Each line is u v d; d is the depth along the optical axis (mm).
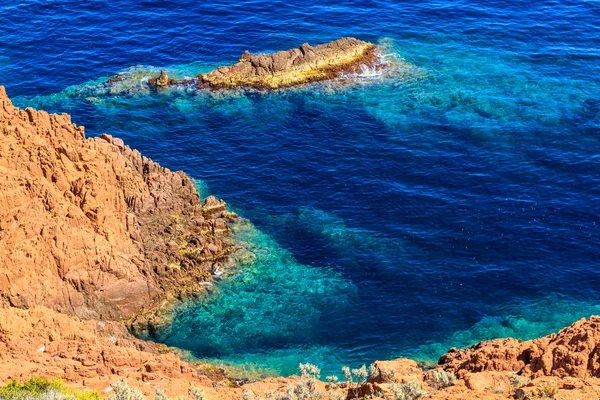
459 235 67062
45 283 54188
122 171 63312
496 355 43500
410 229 67812
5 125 58719
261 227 68062
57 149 60438
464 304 60031
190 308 59125
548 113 83750
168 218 64938
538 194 72062
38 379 40312
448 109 85000
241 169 76125
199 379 48594
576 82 89750
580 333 41969
